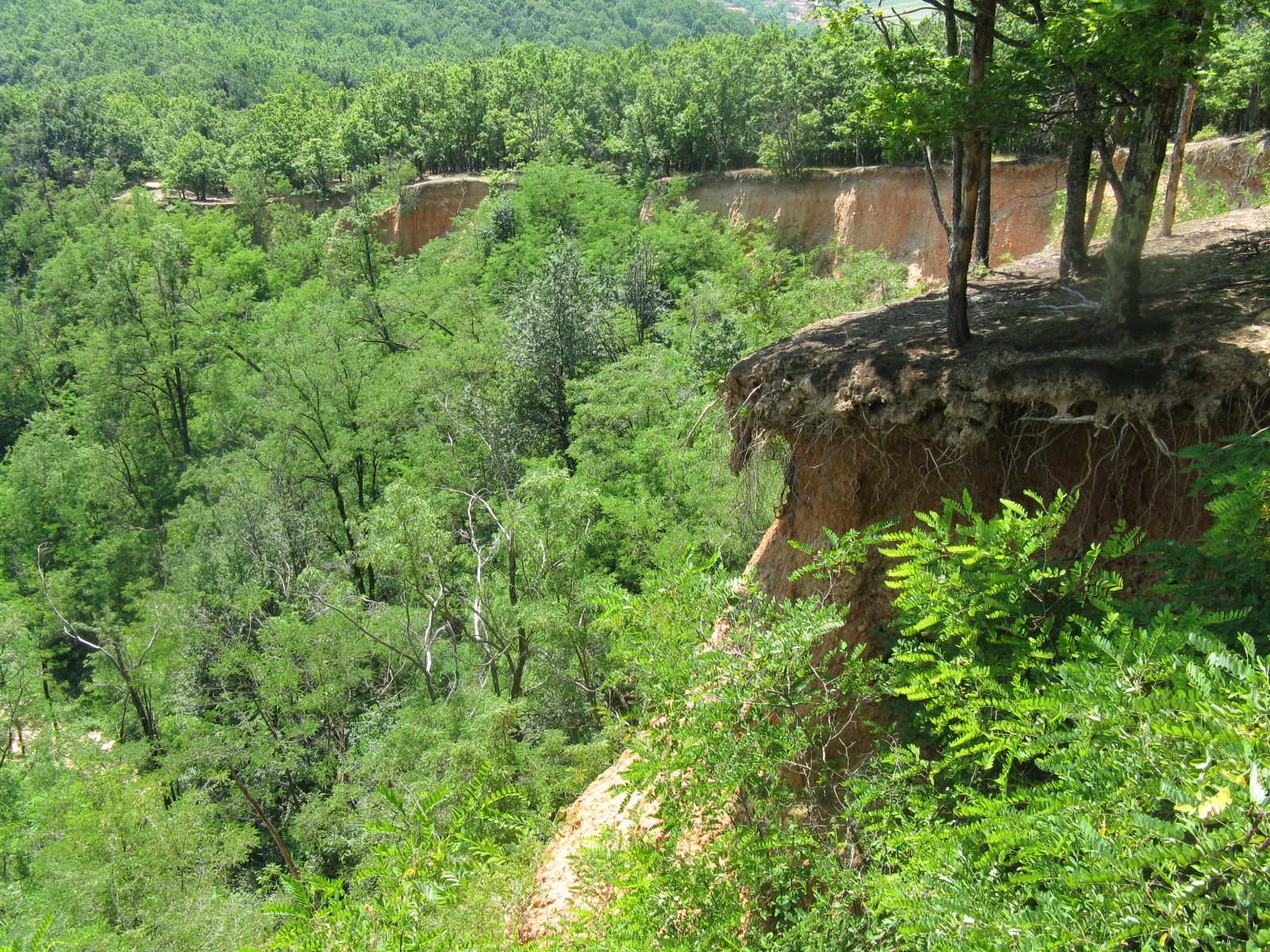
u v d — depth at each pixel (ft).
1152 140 20.38
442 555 66.28
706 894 16.90
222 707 80.74
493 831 38.14
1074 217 29.25
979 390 21.62
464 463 96.99
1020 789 13.05
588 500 63.31
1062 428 21.65
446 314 128.26
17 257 231.50
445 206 196.54
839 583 24.66
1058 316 24.80
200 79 384.47
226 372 136.56
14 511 133.59
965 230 23.35
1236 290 23.16
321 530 107.04
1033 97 22.72
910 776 17.07
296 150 238.07
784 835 17.07
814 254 133.39
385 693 76.54
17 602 108.17
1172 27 17.46
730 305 98.17
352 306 132.05
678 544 61.67
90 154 286.46
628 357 95.81
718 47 188.24
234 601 87.66
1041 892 10.64
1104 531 21.35
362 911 16.52
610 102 205.67
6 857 68.13
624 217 154.51
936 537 17.16
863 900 15.60
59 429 143.54
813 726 20.85
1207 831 9.07
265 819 63.82
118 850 56.75
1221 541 14.12
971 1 22.38
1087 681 11.53
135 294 142.41
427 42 600.80
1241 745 8.63
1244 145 65.98
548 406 106.52
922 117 22.26
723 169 163.94
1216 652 10.54
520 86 218.59
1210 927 8.41
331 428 109.29
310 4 606.14
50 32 495.82
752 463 28.12
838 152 147.74
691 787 17.28
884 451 24.04
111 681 93.91
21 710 92.07
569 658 63.36
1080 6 21.09
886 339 26.03
